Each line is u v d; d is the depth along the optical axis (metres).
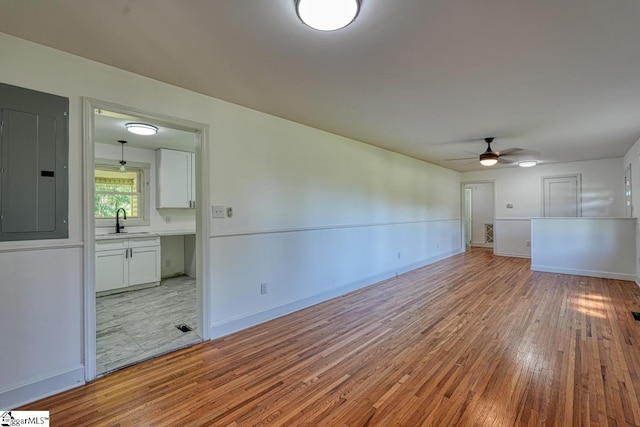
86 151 2.19
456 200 8.56
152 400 1.99
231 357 2.56
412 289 4.71
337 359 2.52
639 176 4.85
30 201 1.99
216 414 1.85
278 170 3.57
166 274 5.62
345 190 4.56
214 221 2.96
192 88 2.73
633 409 1.86
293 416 1.83
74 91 2.15
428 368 2.37
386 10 1.63
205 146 2.89
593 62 2.25
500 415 1.83
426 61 2.23
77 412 1.87
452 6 1.60
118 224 5.02
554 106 3.20
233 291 3.12
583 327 3.16
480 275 5.70
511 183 8.02
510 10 1.64
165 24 1.78
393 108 3.26
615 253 5.41
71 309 2.14
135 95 2.44
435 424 1.76
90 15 1.69
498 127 4.02
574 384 2.13
